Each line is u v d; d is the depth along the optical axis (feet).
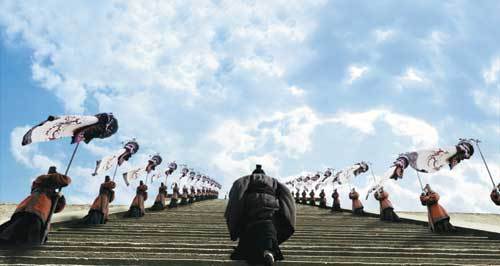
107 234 26.02
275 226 14.29
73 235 24.93
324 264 15.97
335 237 27.71
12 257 15.52
